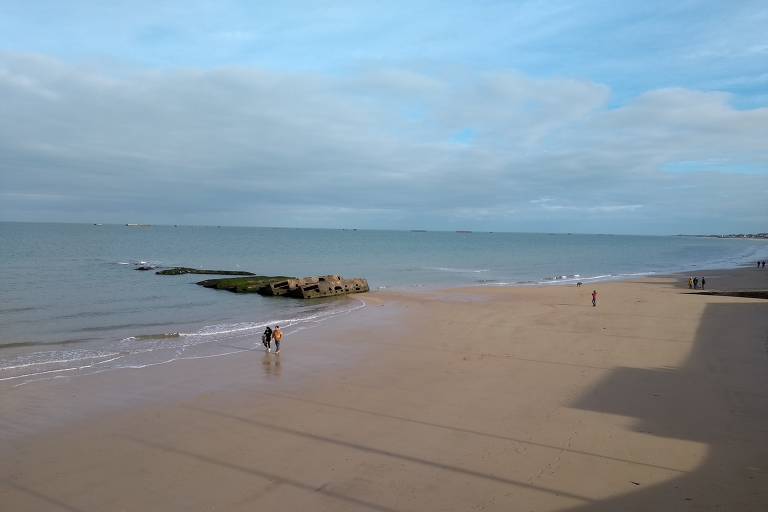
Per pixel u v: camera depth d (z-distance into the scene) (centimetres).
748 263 9562
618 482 1017
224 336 2511
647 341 2347
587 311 3297
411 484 1015
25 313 3134
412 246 15100
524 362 1969
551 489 992
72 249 9775
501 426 1311
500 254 11706
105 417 1388
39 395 1567
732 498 952
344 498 963
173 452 1169
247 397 1559
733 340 2361
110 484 1023
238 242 15162
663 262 9831
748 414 1395
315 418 1377
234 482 1028
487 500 953
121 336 2523
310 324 2853
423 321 2917
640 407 1452
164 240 15050
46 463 1115
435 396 1556
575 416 1380
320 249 12312
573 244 19938
